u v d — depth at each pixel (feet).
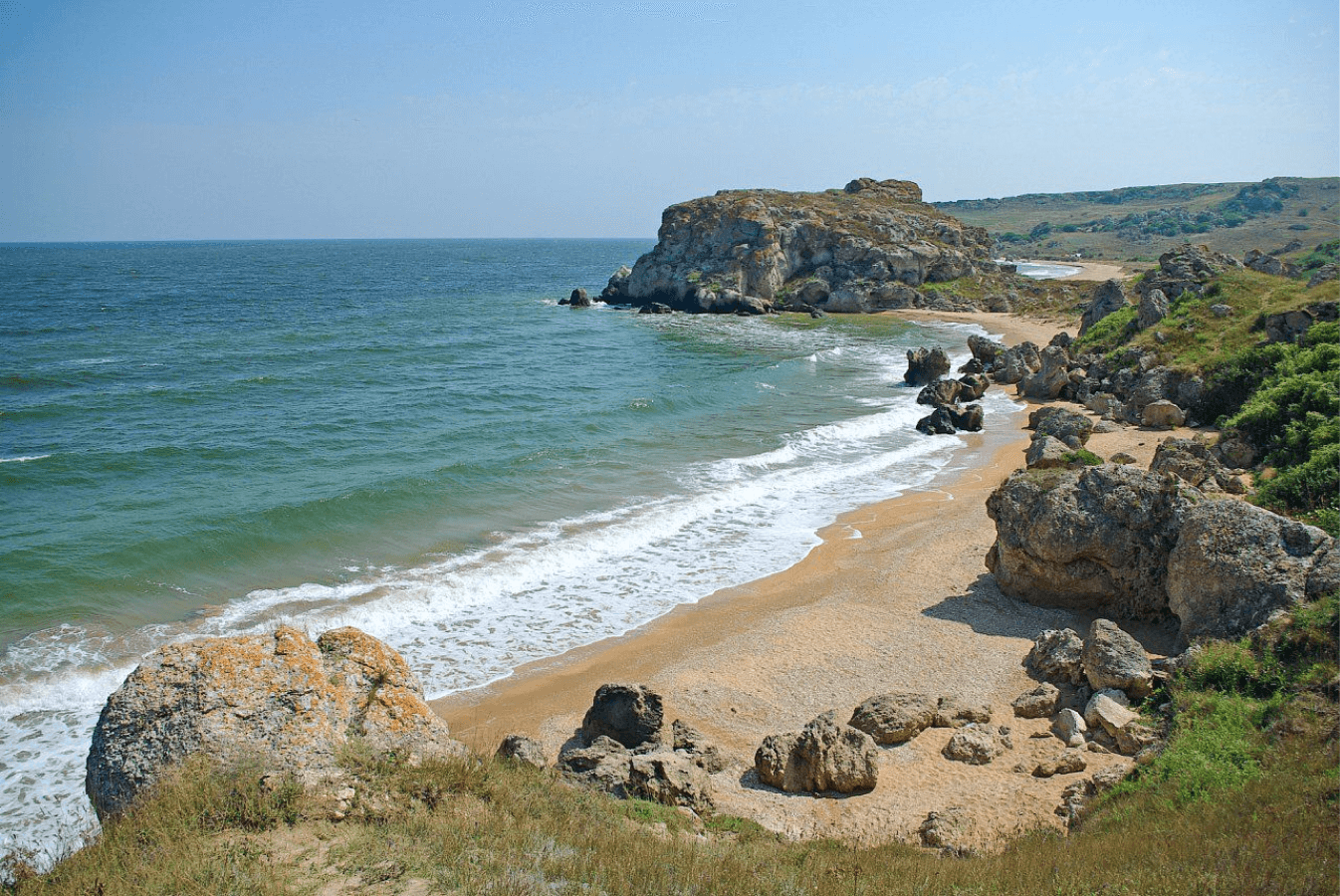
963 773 43.19
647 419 129.08
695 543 80.53
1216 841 28.63
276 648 32.63
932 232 341.41
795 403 145.07
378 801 29.25
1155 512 59.67
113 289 361.30
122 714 30.30
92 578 66.08
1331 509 64.85
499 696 53.72
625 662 58.39
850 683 54.60
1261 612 49.29
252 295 337.11
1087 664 50.11
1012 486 65.67
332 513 81.87
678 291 301.22
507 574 70.95
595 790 38.52
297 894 23.71
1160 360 132.57
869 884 28.14
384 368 165.37
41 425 116.06
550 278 493.77
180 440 108.06
